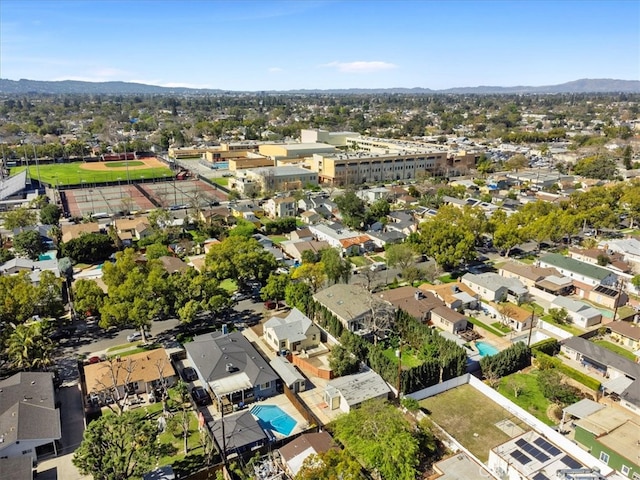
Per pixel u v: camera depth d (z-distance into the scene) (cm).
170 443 4619
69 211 13362
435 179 16888
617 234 11538
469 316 7488
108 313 6075
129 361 5619
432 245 8894
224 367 5531
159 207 13550
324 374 5725
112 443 3769
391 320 6775
